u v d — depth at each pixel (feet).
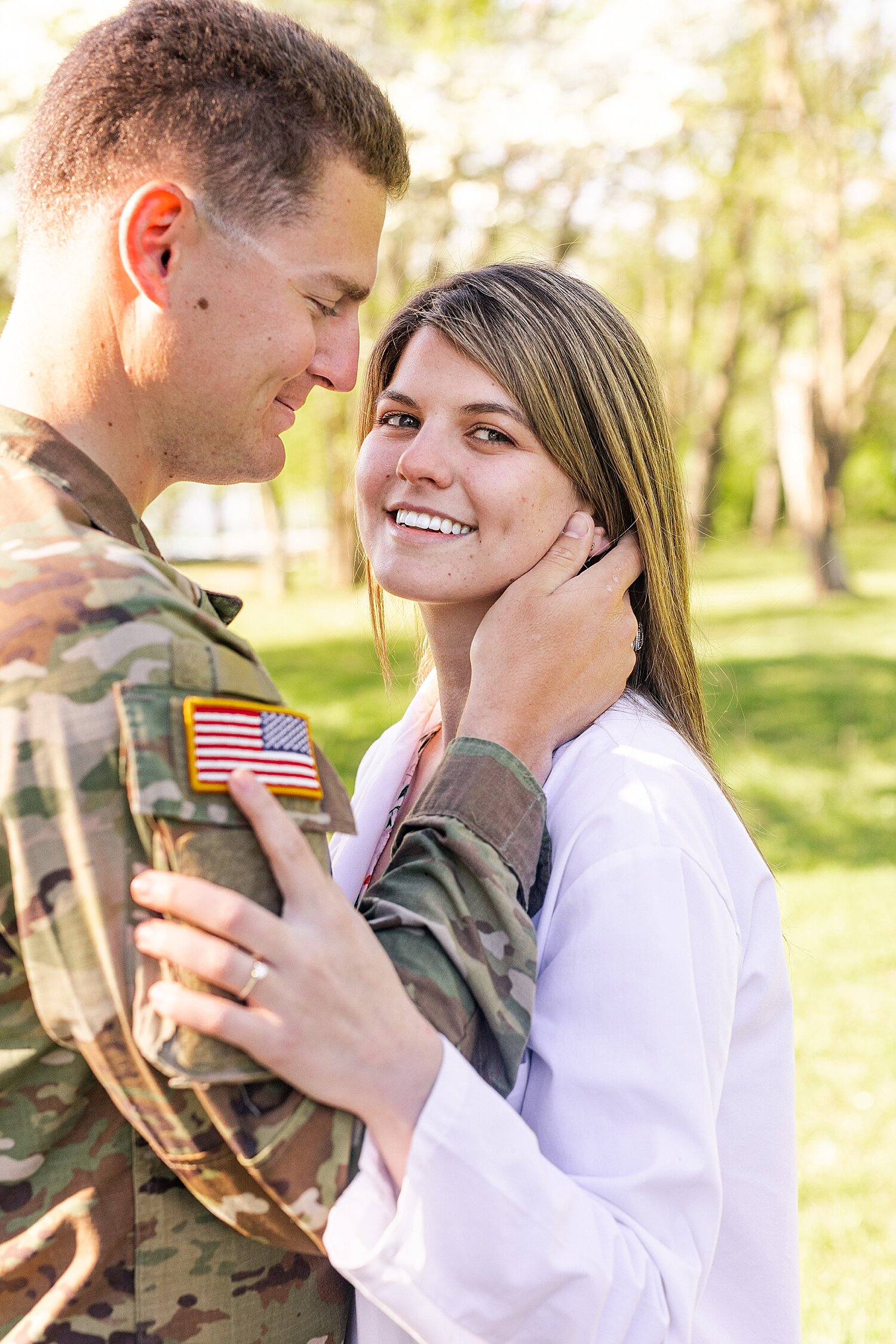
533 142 33.35
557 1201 3.47
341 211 4.23
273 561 73.10
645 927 4.01
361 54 32.96
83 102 3.97
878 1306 9.43
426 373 4.96
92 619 3.35
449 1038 3.67
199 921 3.17
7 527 3.65
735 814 4.79
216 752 3.34
